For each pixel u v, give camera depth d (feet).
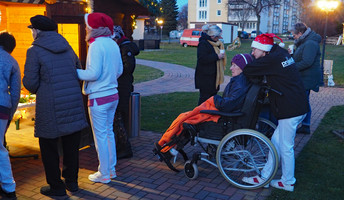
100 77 11.91
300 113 11.74
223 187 12.54
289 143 12.02
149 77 46.39
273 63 11.61
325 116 23.85
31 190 12.07
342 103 29.19
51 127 10.87
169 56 81.41
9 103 10.87
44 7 20.13
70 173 11.94
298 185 12.61
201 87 18.89
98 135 12.33
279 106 11.83
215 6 231.50
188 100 29.81
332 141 17.94
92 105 12.05
